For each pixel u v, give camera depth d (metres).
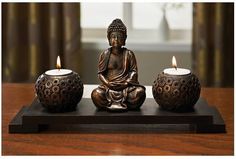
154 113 1.33
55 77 1.33
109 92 1.35
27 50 2.60
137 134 1.32
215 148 1.22
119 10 2.81
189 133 1.33
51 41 2.52
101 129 1.36
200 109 1.36
